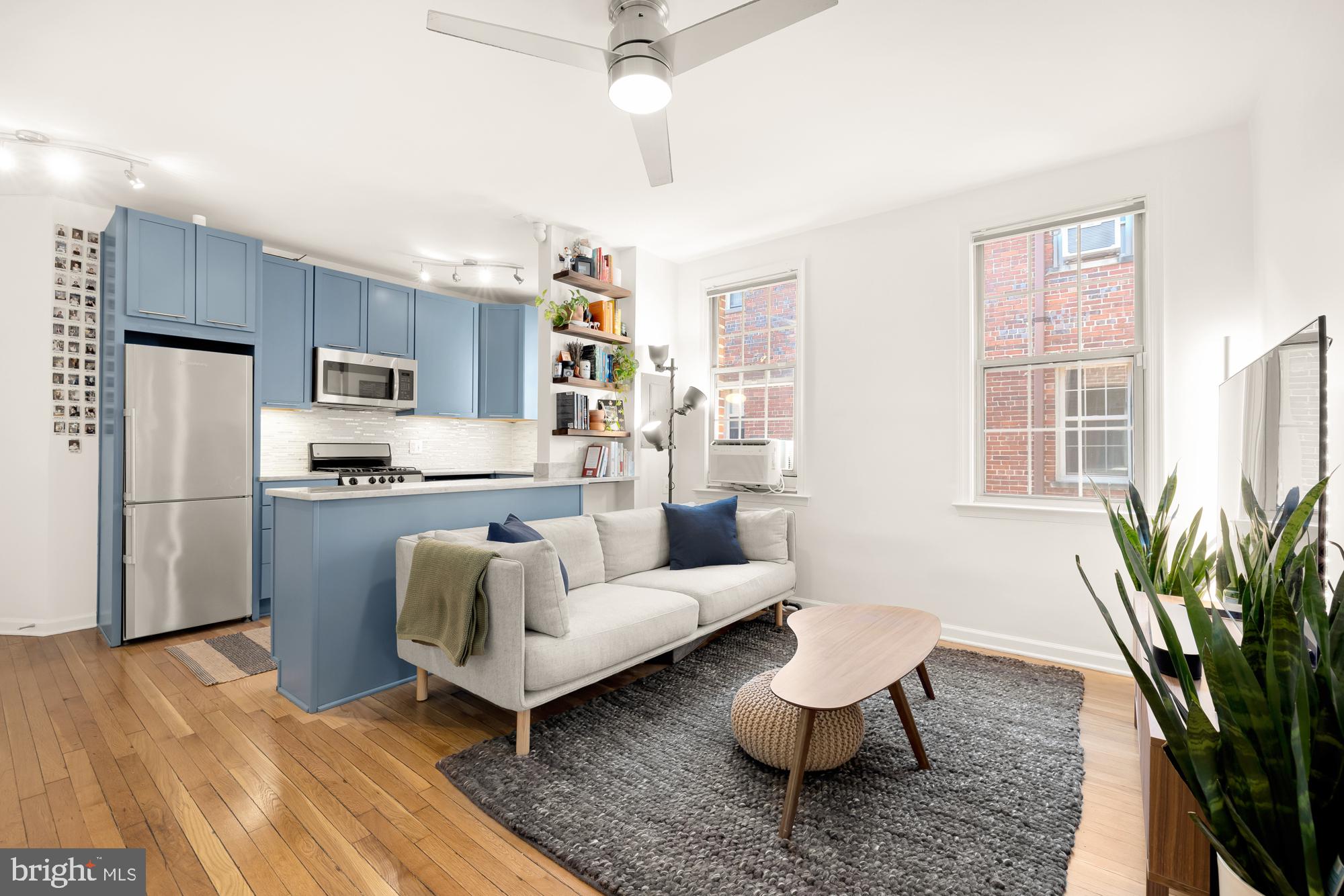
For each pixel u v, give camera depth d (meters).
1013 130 2.90
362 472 4.80
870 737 2.42
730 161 3.23
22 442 3.69
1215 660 1.05
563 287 4.29
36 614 3.71
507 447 6.43
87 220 3.83
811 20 2.13
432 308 5.47
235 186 3.54
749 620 4.01
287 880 1.63
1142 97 2.61
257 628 3.86
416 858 1.73
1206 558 2.37
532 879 1.65
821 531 4.14
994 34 2.21
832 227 4.14
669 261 4.92
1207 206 2.90
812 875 1.63
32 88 2.53
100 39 2.21
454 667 2.48
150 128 2.87
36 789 2.04
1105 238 3.27
